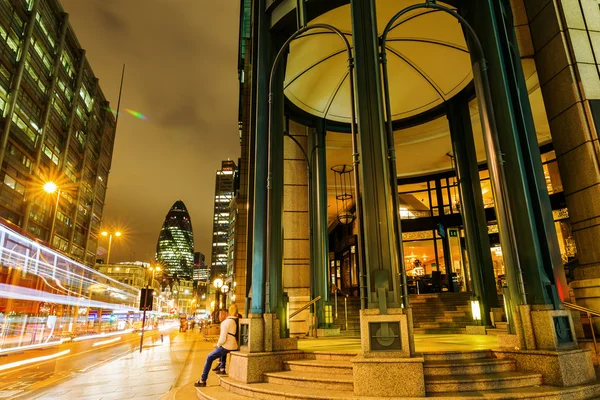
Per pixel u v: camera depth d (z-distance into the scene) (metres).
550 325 6.57
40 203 51.88
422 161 19.94
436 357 6.67
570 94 9.00
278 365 7.44
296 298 13.89
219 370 8.49
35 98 50.09
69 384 9.20
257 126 9.30
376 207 6.77
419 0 11.01
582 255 8.60
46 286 43.41
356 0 7.97
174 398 7.20
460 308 14.78
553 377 6.14
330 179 22.08
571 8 9.48
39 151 50.78
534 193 7.74
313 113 15.33
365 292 6.50
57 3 55.31
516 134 7.96
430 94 14.51
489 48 8.60
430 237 21.09
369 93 7.34
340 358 7.29
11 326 36.31
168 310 127.81
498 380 5.95
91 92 69.62
